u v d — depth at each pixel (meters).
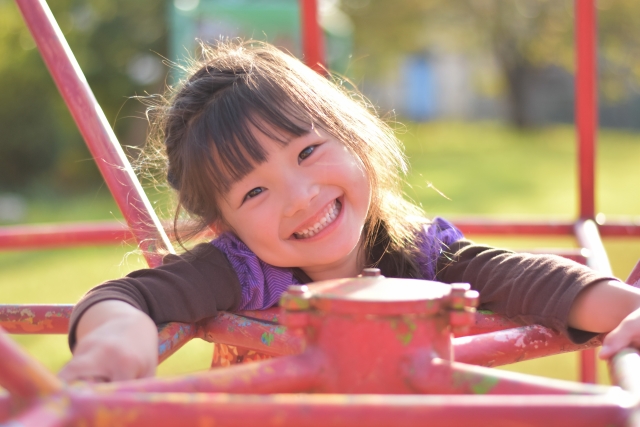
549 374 1.98
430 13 12.07
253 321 0.80
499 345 0.70
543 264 0.81
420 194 5.50
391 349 0.55
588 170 1.33
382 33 11.45
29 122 6.18
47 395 0.42
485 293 0.85
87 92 0.95
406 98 15.99
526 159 8.34
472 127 14.00
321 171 0.88
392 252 0.97
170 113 1.01
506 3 12.01
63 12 6.49
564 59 12.25
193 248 0.92
